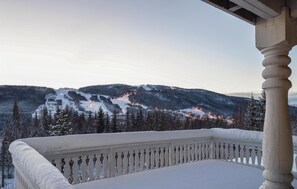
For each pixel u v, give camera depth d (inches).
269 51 85.0
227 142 186.9
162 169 161.5
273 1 77.0
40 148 110.7
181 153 178.2
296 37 83.4
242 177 145.9
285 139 81.7
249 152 172.6
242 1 70.5
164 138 166.1
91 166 135.5
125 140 147.3
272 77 84.7
